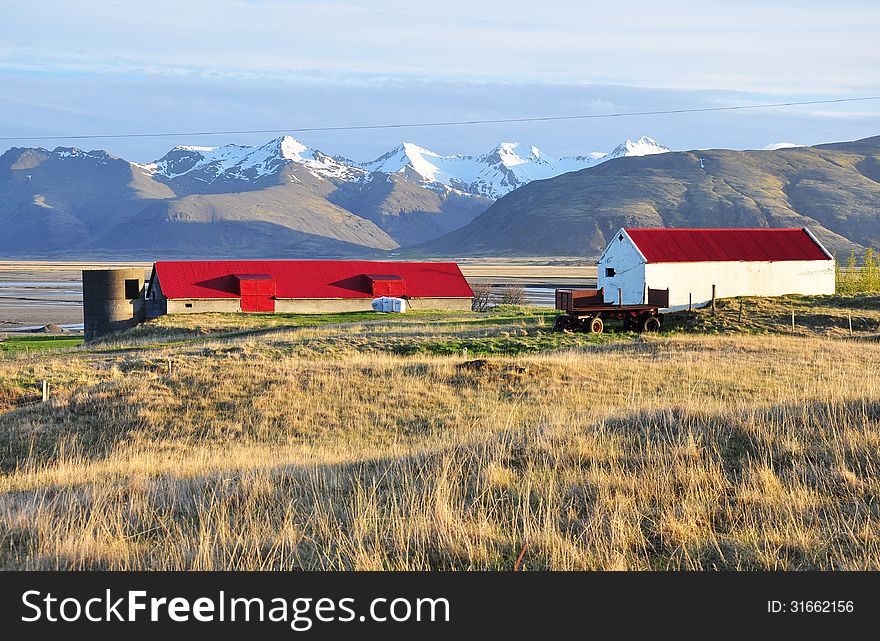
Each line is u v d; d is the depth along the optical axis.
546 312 169.38
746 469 37.12
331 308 187.88
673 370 83.50
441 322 146.50
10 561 30.00
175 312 177.75
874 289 174.88
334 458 49.62
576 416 59.44
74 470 50.03
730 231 154.00
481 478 37.50
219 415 71.50
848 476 34.72
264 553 30.30
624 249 145.00
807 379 77.31
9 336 185.38
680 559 29.03
